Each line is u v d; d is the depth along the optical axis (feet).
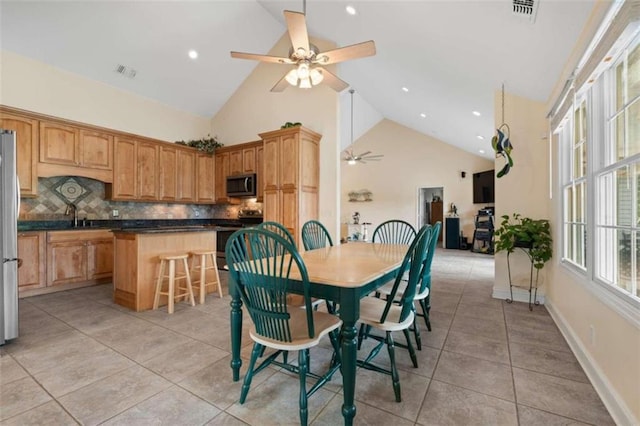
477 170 28.76
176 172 18.16
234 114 19.47
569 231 8.78
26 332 8.54
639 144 5.01
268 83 17.81
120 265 11.12
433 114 20.48
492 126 17.39
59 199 14.34
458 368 6.57
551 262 10.18
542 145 11.10
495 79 10.56
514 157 11.55
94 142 14.61
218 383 6.01
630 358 4.67
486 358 7.01
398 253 7.79
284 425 4.85
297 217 13.92
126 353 7.27
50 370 6.48
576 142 8.19
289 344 4.84
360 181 33.73
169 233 11.33
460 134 22.91
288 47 17.08
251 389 5.82
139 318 9.71
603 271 6.16
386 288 9.16
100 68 14.90
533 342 7.86
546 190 11.03
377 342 7.93
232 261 5.47
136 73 15.87
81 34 13.08
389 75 15.99
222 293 12.78
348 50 8.34
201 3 13.84
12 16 11.62
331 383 6.07
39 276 12.48
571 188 8.61
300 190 14.02
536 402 5.39
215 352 7.36
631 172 5.25
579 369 6.50
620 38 4.85
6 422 4.88
